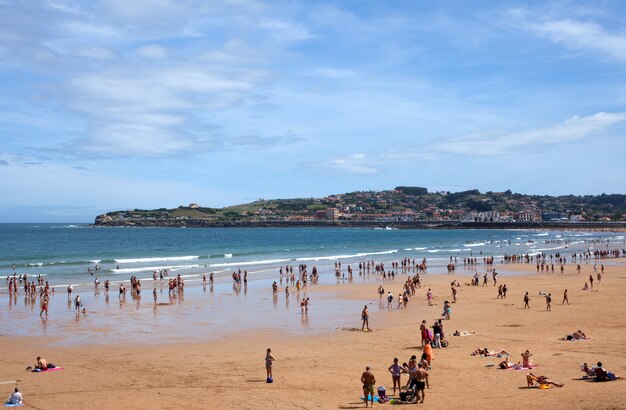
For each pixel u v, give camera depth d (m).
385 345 30.53
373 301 49.97
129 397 21.50
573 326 34.41
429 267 88.88
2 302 50.16
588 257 108.44
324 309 45.16
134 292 55.16
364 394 20.05
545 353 26.81
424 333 29.30
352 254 123.62
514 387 21.17
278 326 37.34
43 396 21.72
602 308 42.22
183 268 87.44
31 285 54.88
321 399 20.81
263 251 136.00
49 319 40.78
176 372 25.34
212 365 26.61
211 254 123.75
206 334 34.75
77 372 25.58
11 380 24.25
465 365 25.08
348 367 25.75
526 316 39.09
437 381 22.62
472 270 82.31
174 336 34.19
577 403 18.55
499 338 31.06
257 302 49.59
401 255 120.44
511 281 65.38
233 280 67.81
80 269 85.94
